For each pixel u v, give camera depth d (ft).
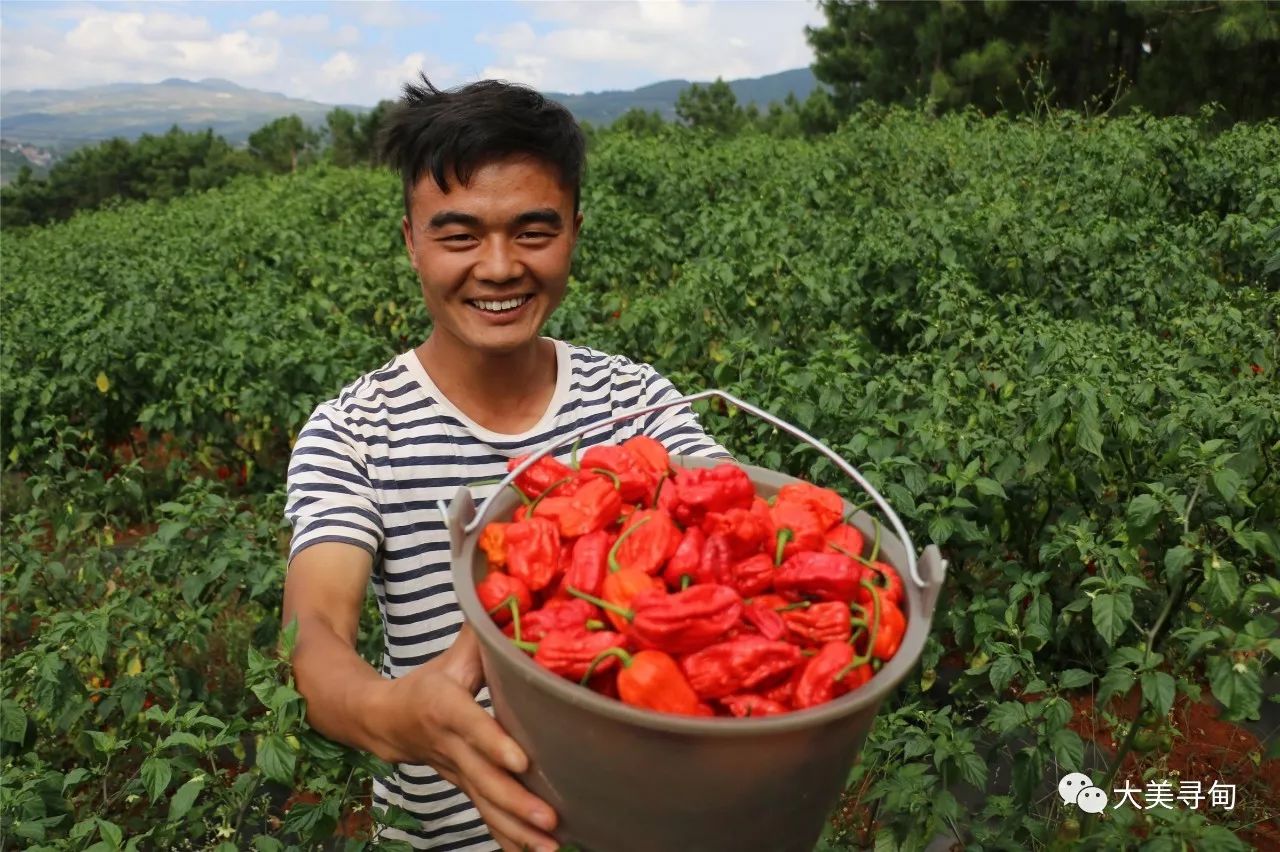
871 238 27.66
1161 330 23.97
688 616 4.82
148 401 28.73
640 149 53.06
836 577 5.20
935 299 24.12
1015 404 16.28
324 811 8.96
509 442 7.33
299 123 240.94
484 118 6.26
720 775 4.60
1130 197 36.29
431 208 6.52
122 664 15.19
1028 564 16.60
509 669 4.78
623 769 4.68
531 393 7.50
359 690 5.63
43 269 48.34
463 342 6.98
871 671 5.09
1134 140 41.91
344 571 6.55
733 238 31.58
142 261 41.75
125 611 14.69
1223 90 79.10
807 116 110.83
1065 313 26.43
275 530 17.58
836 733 4.73
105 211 82.69
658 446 6.16
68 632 14.20
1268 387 17.81
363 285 32.14
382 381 7.38
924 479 14.16
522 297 6.73
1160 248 27.91
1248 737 15.67
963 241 27.94
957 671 16.74
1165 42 79.77
